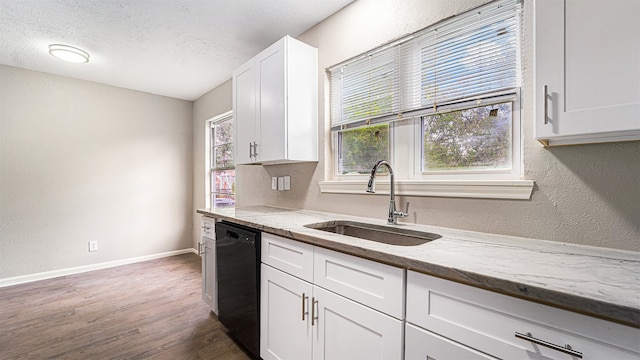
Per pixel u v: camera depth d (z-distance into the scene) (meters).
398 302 0.98
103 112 3.56
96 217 3.52
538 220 1.17
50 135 3.22
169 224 4.10
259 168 2.91
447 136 1.53
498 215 1.28
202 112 4.07
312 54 2.15
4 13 2.04
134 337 2.01
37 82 3.14
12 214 3.02
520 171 1.28
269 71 2.12
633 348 0.60
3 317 2.29
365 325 1.08
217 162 3.94
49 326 2.15
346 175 2.03
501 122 1.34
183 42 2.51
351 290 1.14
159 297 2.70
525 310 0.72
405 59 1.67
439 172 1.55
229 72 3.21
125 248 3.73
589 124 0.85
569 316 0.67
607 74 0.82
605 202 1.02
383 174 1.80
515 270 0.80
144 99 3.89
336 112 2.09
